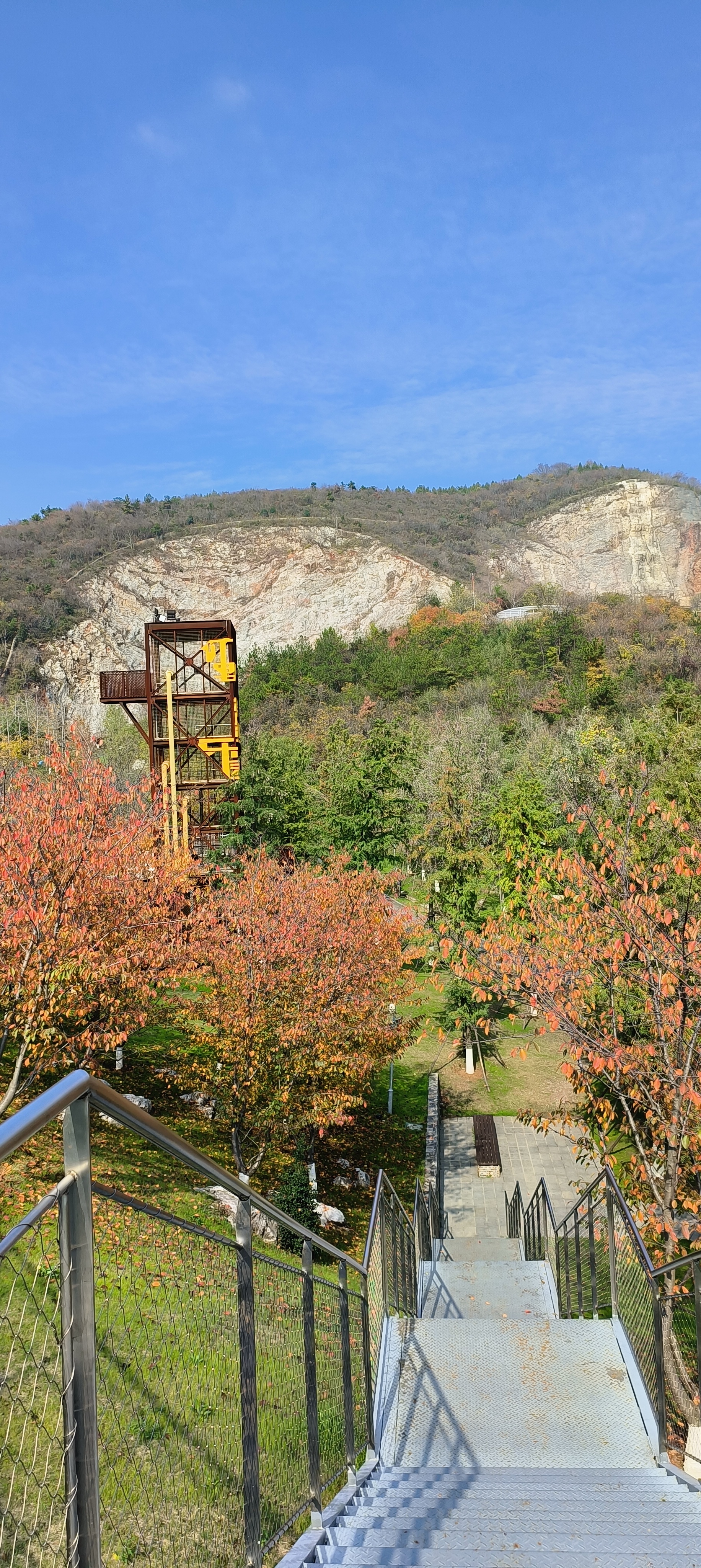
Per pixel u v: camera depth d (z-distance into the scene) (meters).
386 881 22.25
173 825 27.69
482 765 53.78
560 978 10.90
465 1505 5.69
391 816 35.47
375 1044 18.12
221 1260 3.62
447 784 31.03
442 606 142.25
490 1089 28.08
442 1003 32.56
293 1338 4.90
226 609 145.62
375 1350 8.06
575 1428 7.30
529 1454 7.07
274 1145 17.12
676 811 14.30
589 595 148.38
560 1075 29.20
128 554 145.62
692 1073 10.21
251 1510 3.61
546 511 179.88
